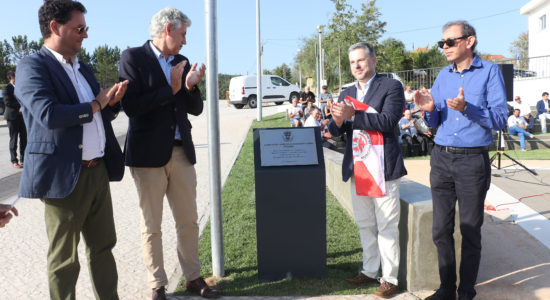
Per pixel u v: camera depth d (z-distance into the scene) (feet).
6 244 14.76
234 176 25.55
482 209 9.77
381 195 10.47
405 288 11.10
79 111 7.80
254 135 11.66
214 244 11.82
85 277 11.99
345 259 13.08
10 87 29.66
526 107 43.52
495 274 11.85
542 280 11.35
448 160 9.86
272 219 11.34
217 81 11.19
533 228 15.70
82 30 8.26
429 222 10.68
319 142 11.50
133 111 9.71
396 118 10.31
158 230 10.41
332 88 116.06
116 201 20.59
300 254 11.50
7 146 43.32
